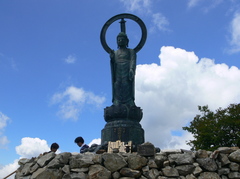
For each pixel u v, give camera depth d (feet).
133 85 62.59
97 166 35.58
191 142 111.65
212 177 34.55
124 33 65.51
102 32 65.31
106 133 55.83
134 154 36.24
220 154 35.76
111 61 64.34
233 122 101.76
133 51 64.95
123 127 54.75
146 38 65.57
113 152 39.81
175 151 37.06
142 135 56.90
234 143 99.35
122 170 35.27
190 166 34.96
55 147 42.88
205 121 110.11
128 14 65.10
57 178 35.81
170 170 35.01
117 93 61.72
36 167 38.22
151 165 35.53
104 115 58.65
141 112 59.06
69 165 36.47
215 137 102.01
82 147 46.62
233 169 35.04
